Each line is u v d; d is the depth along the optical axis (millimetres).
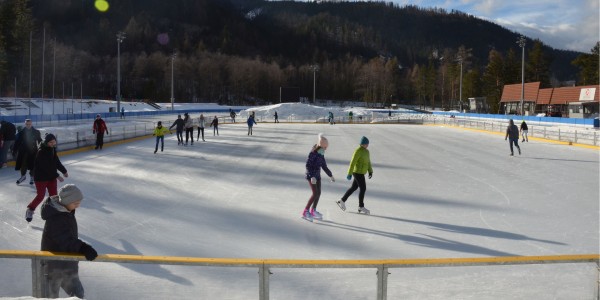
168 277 4160
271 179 12117
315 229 7195
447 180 12344
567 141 23875
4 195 9242
